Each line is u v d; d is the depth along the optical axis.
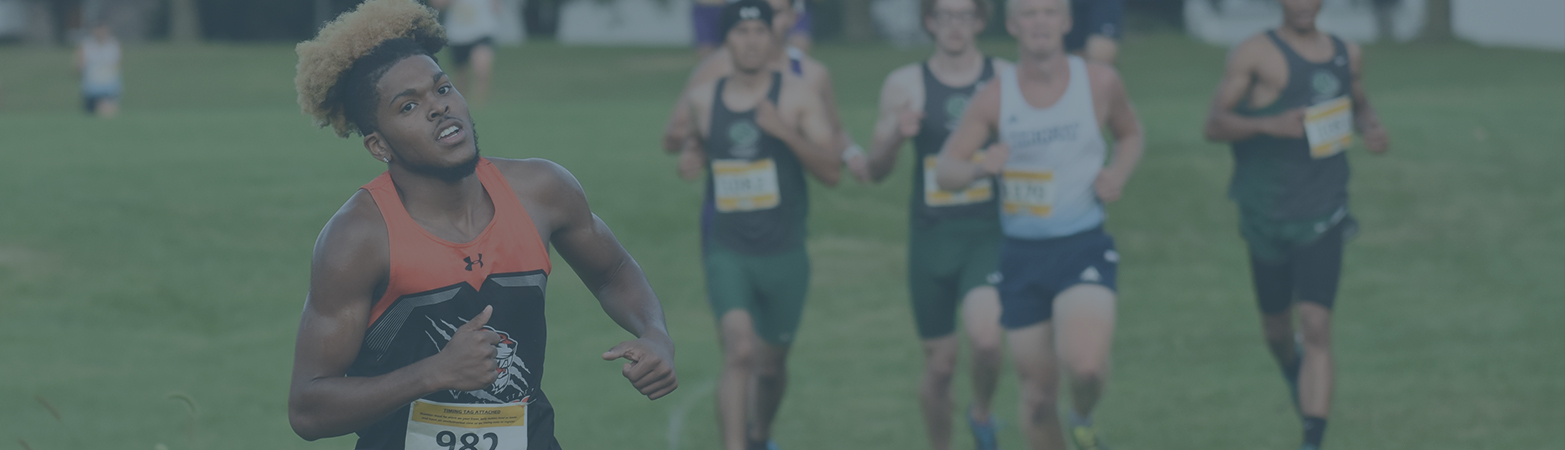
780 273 19.86
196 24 130.62
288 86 89.81
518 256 9.33
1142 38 110.50
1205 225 35.06
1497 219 35.31
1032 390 18.02
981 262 19.58
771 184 19.78
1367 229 34.88
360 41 8.81
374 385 8.73
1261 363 24.38
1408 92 61.66
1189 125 44.31
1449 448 18.83
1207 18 125.69
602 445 20.12
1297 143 20.34
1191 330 26.80
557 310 28.67
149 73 96.50
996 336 18.92
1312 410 18.81
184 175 37.66
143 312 27.80
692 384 23.83
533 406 9.88
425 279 9.02
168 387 22.84
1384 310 27.84
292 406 8.99
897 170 39.75
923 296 20.05
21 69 99.19
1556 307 27.28
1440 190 37.69
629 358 9.27
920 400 20.39
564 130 44.94
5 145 41.75
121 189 35.78
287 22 139.00
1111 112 18.27
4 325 26.31
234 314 27.95
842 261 32.94
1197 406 21.67
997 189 19.67
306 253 32.03
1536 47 98.31
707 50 38.00
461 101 8.98
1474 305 27.91
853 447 20.27
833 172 19.97
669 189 37.09
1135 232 34.53
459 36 56.81
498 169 9.55
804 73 22.44
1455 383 22.25
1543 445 18.75
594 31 154.50
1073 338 17.17
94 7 134.50
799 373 24.69
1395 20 118.81
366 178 37.94
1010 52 100.75
